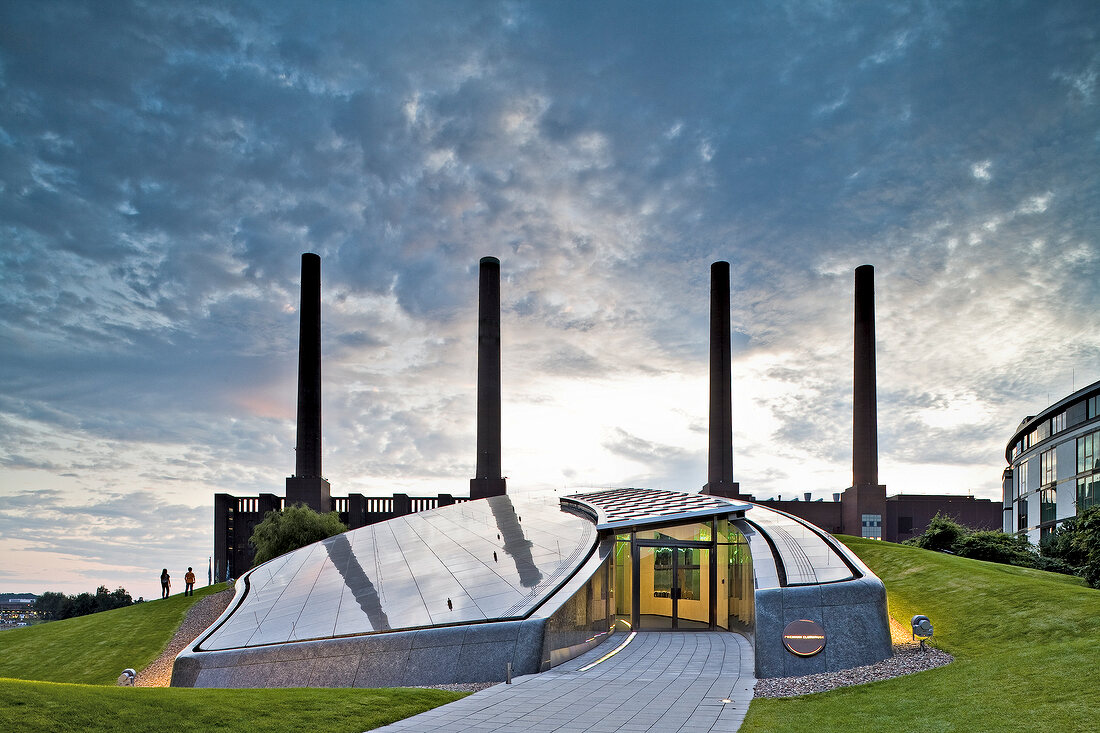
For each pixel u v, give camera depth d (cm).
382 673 2084
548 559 2745
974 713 1407
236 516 7419
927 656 2078
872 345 8194
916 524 9525
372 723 1445
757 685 1908
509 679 1939
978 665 1816
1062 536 4731
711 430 8156
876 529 7881
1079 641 1809
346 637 2195
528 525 3481
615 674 2059
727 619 3097
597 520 3288
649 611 3105
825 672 2011
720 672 2098
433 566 2811
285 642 2234
